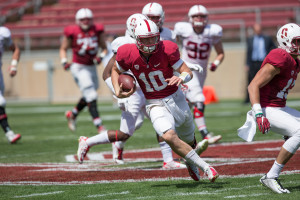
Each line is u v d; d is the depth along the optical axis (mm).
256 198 13953
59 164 22109
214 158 21953
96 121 32156
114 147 21812
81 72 32688
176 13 77188
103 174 18969
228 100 61281
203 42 27109
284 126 15047
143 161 22172
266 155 22094
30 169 20969
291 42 14953
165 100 16172
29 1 85875
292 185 15664
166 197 14492
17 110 57688
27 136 34125
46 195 15492
